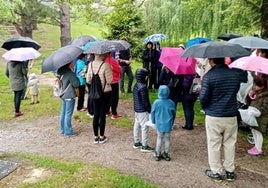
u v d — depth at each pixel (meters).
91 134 7.15
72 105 6.97
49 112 8.88
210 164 5.12
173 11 14.95
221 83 4.73
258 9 10.05
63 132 7.18
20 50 8.25
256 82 5.95
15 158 5.84
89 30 28.45
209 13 13.70
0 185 4.94
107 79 6.30
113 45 6.39
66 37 18.64
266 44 6.44
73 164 5.56
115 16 13.16
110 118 8.15
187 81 7.07
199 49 4.83
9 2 12.52
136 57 13.30
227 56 4.66
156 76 10.98
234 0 11.25
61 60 6.52
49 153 6.18
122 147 6.39
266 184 5.01
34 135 7.19
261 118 5.86
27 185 4.91
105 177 5.07
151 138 6.82
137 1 14.68
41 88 11.65
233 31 12.62
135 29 13.33
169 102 5.60
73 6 14.62
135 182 4.92
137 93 6.00
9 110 9.14
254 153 5.98
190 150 6.24
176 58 6.88
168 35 15.12
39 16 17.56
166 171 5.38
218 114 4.82
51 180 5.03
